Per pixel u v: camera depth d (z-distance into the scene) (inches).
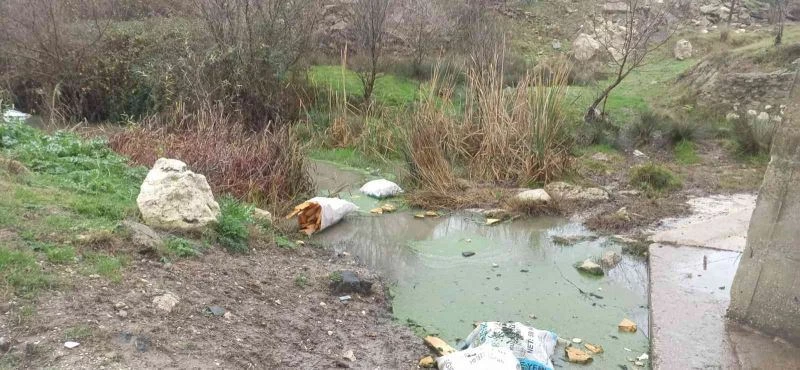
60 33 487.8
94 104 480.4
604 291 204.1
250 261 193.6
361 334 165.9
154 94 435.2
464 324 179.5
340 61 566.9
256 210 240.1
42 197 195.8
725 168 354.9
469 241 247.4
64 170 239.3
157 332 135.9
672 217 270.5
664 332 167.6
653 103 501.0
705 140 405.1
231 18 444.5
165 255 172.9
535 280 211.9
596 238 249.8
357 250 234.8
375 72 486.0
